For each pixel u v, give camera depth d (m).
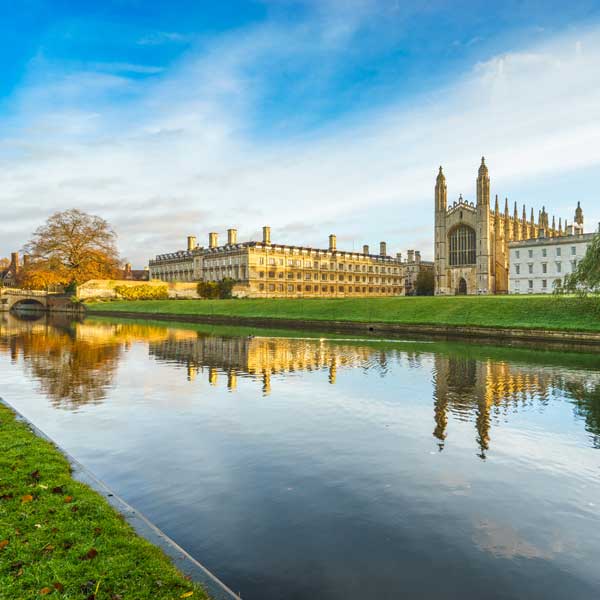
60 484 8.01
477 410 15.73
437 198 107.12
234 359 27.45
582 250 82.56
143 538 6.48
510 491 9.60
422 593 6.38
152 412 15.38
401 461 11.17
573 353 30.47
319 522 8.25
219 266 116.62
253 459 11.24
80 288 97.44
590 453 11.74
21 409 15.65
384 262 139.25
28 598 4.99
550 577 6.77
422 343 36.66
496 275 102.25
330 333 46.59
